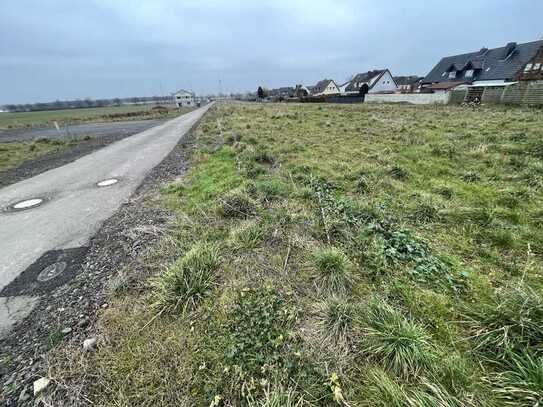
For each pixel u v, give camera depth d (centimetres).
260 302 233
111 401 165
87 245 358
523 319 182
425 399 149
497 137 765
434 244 311
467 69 3369
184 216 407
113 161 880
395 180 510
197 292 245
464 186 471
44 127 2414
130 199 523
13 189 630
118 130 1847
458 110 1645
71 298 258
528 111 1394
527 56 2755
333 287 249
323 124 1241
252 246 315
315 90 6775
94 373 183
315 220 366
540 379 150
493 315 194
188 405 161
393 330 186
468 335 193
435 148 676
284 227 354
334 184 504
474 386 157
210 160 738
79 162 892
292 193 459
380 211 384
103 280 280
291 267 282
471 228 335
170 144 1138
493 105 1791
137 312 232
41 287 278
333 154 713
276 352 187
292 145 807
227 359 186
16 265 321
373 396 158
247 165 626
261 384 168
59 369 187
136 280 272
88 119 3008
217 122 1528
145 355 193
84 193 580
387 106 2270
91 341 206
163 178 649
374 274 265
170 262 297
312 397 160
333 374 171
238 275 272
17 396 173
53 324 228
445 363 169
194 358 189
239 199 415
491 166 562
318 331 204
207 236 344
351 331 201
